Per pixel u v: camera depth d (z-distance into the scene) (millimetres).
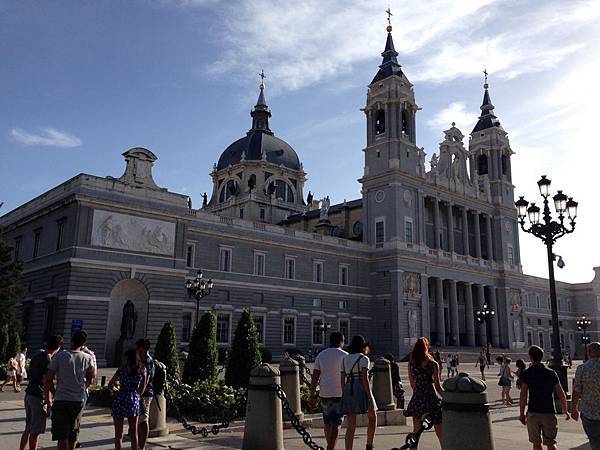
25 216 53719
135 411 12820
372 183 77000
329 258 70750
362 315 72688
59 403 11453
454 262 81438
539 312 106000
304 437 12891
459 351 73875
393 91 77375
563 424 20719
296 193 116000
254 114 121750
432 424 12305
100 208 46469
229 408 19469
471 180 94625
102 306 45219
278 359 62688
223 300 59281
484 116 98750
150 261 48625
